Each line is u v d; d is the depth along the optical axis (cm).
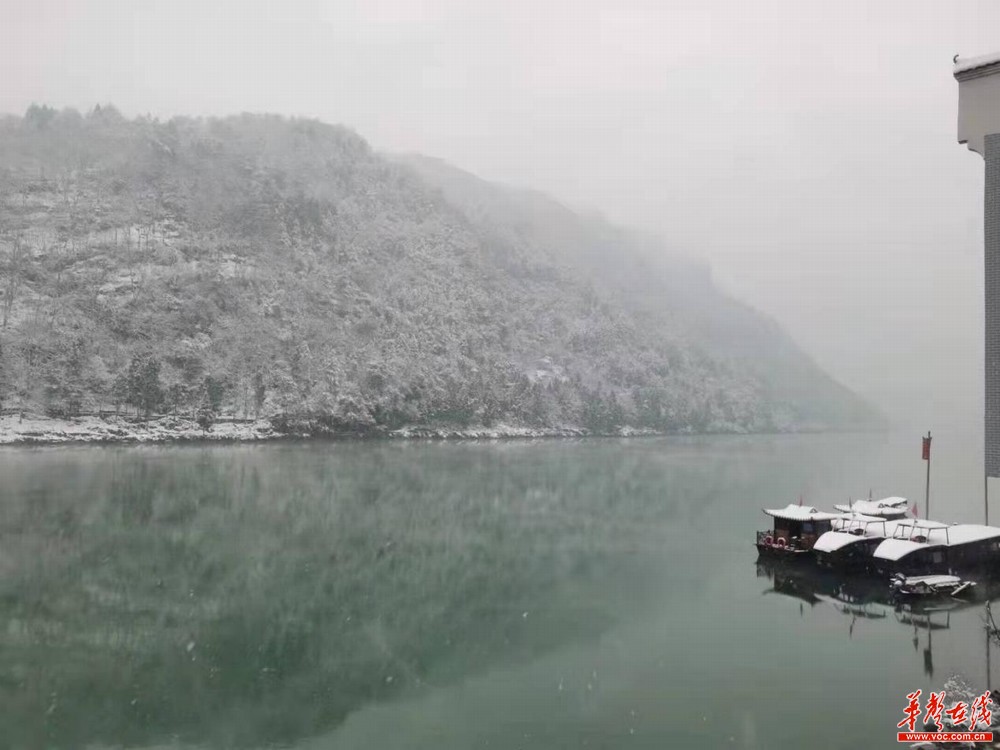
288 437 13062
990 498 7212
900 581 3559
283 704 2402
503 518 5969
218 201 17762
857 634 3048
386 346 16400
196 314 14062
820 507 6612
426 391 15775
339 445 12656
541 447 14162
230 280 15212
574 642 3019
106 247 14750
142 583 3769
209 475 7650
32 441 10556
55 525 4956
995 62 2120
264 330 14625
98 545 4494
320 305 16338
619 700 2403
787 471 10175
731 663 2734
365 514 5919
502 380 17862
